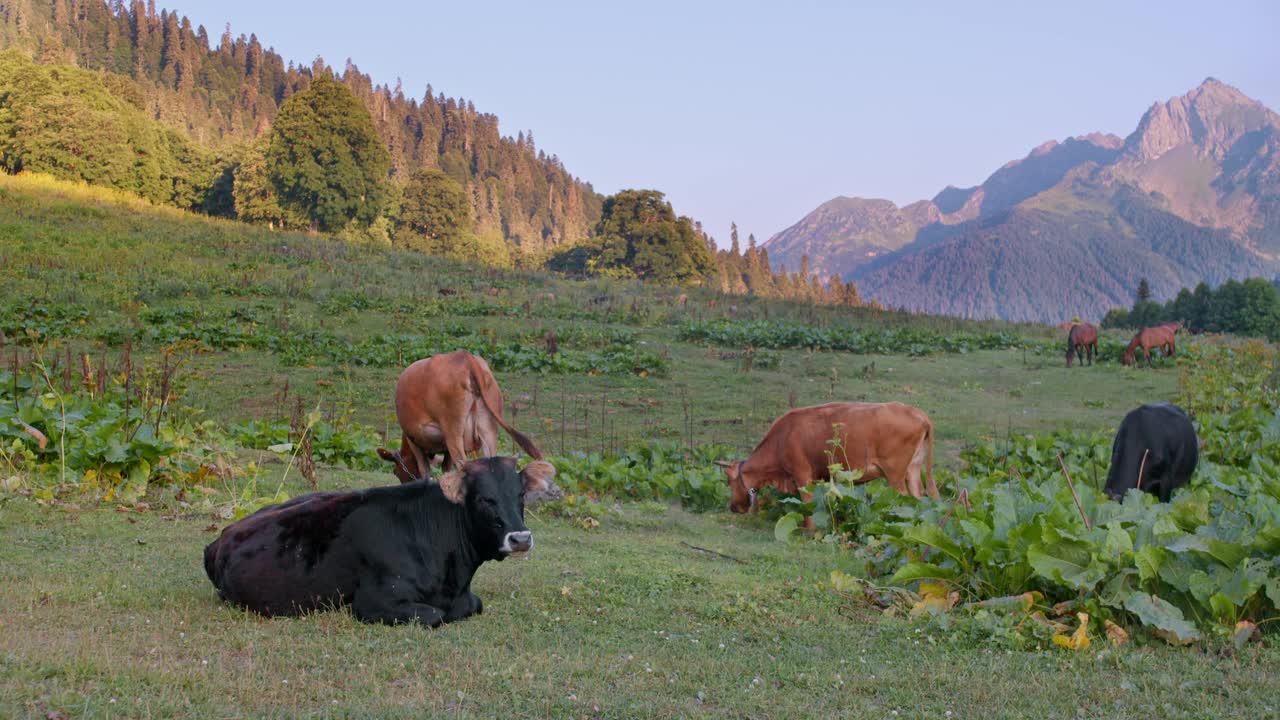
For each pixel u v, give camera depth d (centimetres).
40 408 1013
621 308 3522
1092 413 2156
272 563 581
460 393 991
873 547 863
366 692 462
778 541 1023
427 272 4103
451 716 437
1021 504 767
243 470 1002
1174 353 2894
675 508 1238
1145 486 1034
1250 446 1451
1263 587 617
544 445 1717
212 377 2166
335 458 1320
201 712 422
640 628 618
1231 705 495
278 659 498
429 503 602
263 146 8625
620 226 10350
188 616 568
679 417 2045
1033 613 641
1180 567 634
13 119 7281
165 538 771
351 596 586
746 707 477
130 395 1347
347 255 4269
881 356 2975
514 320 3181
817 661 558
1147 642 606
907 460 1119
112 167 7462
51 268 3241
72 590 601
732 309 3834
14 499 830
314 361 2398
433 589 594
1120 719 474
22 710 402
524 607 648
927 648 593
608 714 457
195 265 3541
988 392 2427
